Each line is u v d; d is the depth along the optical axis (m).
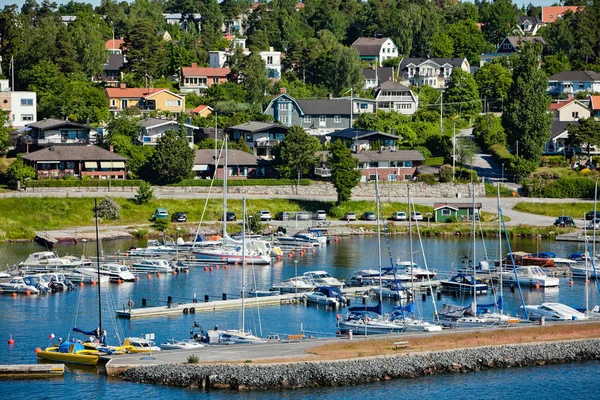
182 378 95.31
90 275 144.75
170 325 119.00
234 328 117.56
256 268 157.25
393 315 117.75
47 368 98.94
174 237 180.62
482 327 112.94
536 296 138.00
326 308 130.00
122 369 98.00
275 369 97.12
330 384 97.12
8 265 152.62
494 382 100.94
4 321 120.81
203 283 145.12
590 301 134.62
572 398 98.06
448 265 158.12
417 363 101.62
